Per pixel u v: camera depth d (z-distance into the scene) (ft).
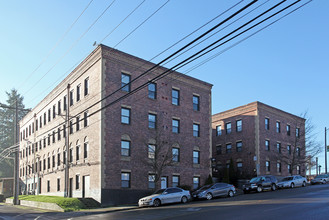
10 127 271.69
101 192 95.04
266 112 153.79
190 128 124.26
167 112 116.98
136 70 110.52
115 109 102.89
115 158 100.12
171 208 73.46
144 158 107.34
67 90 123.65
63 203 92.32
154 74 115.44
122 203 98.94
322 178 142.72
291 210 54.34
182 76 124.47
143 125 109.29
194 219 51.57
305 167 178.60
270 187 112.57
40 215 79.77
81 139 109.91
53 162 133.28
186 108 124.16
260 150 145.79
